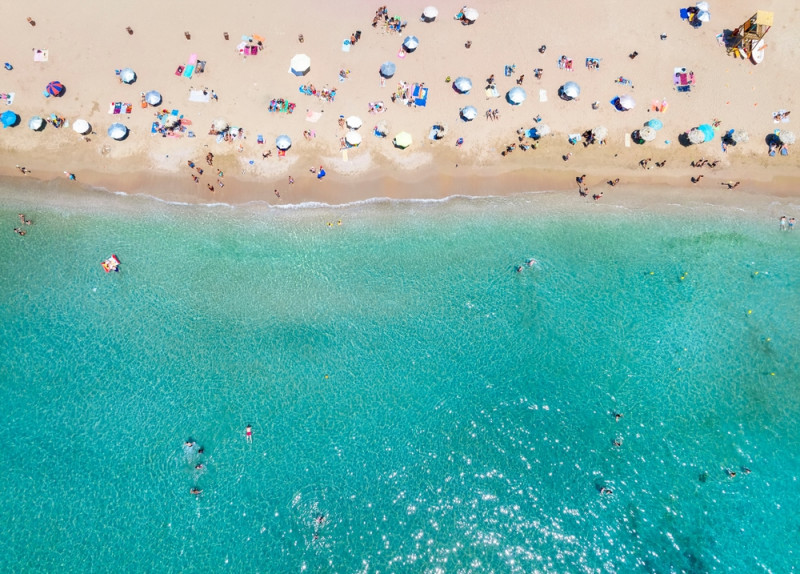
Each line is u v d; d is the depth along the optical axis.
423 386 23.94
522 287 25.11
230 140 26.06
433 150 26.38
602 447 22.98
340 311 24.81
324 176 26.08
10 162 25.84
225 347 24.17
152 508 22.16
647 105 26.48
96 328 24.28
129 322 24.39
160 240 25.42
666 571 21.38
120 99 26.25
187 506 22.19
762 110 26.30
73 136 26.02
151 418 23.25
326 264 25.39
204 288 24.89
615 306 24.81
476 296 25.03
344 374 24.02
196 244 25.42
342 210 25.95
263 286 25.03
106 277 24.88
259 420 23.31
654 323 24.52
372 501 22.36
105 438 22.95
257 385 23.75
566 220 25.91
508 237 25.75
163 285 24.88
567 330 24.58
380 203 26.08
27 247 25.14
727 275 24.98
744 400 23.38
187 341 24.22
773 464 22.53
